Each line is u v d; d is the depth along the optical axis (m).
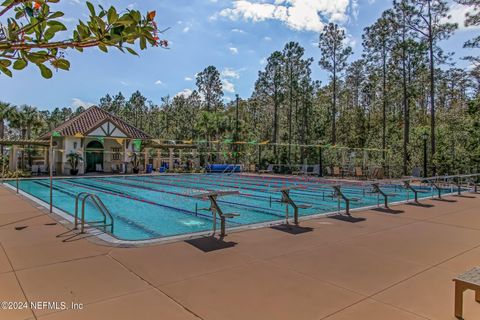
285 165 25.39
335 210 9.15
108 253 4.78
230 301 3.25
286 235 5.95
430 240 5.68
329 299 3.32
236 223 8.31
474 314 3.02
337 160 27.16
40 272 4.00
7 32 1.22
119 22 1.25
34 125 34.91
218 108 45.34
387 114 32.91
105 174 24.58
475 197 11.67
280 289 3.56
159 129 54.19
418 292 3.52
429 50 21.36
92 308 3.08
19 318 2.88
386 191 15.12
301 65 31.08
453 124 22.56
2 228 6.34
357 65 34.91
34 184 17.75
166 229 7.67
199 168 29.31
